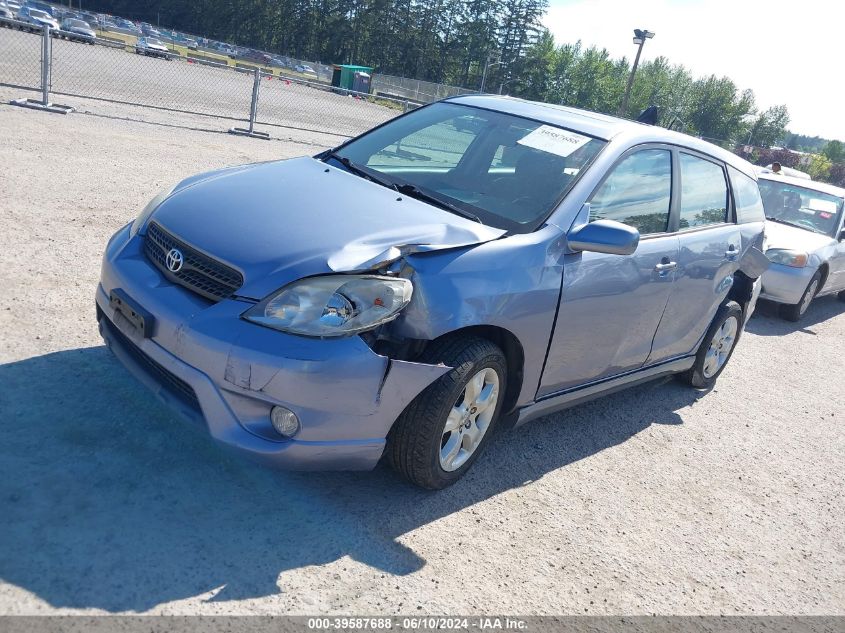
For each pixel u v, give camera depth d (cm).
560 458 416
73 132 1002
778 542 385
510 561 310
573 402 417
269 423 284
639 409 520
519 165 395
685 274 455
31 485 278
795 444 523
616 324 404
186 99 1791
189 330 282
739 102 12256
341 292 284
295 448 282
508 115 439
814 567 369
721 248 495
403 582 279
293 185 360
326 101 2300
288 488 318
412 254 308
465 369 314
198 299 295
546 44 10762
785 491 446
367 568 282
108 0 9831
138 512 278
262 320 278
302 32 10762
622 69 12231
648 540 356
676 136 474
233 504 298
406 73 10831
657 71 12488
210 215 323
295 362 272
